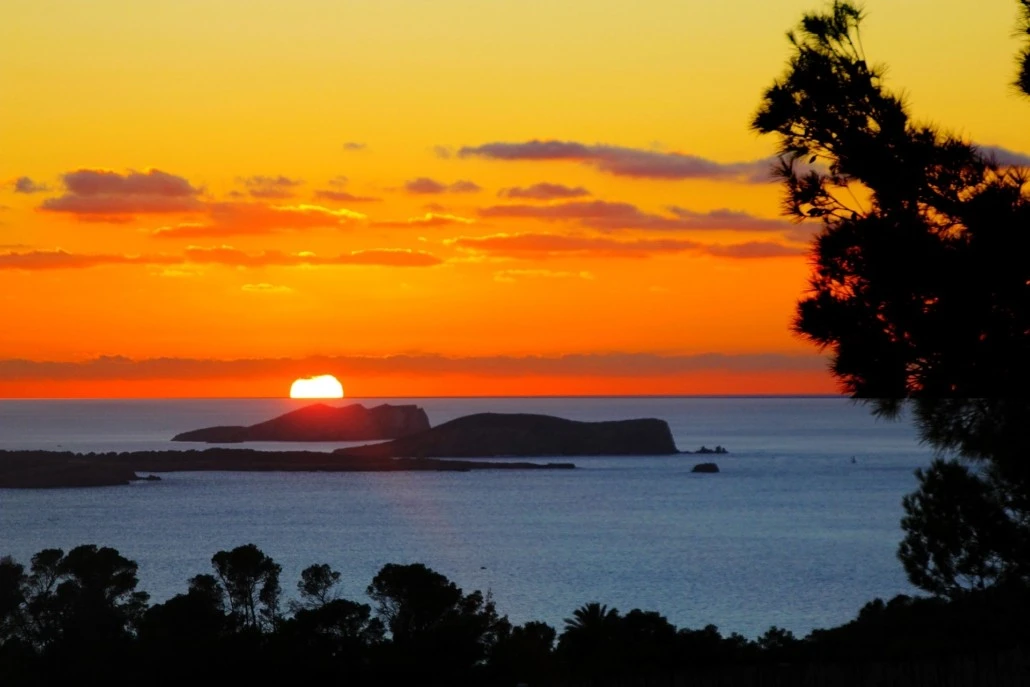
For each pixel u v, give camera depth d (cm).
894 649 5356
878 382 2602
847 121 2770
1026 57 2670
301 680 6900
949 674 4062
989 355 2523
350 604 7519
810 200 2762
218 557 8694
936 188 2678
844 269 2689
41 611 8162
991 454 3173
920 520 5962
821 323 2645
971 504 5656
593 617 7550
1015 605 5666
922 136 2675
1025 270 2483
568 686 4500
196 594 7931
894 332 2609
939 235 2614
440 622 7694
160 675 7138
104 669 7275
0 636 8031
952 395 2602
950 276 2530
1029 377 2511
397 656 6925
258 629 7819
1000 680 3978
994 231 2483
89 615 8012
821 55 2847
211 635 7394
